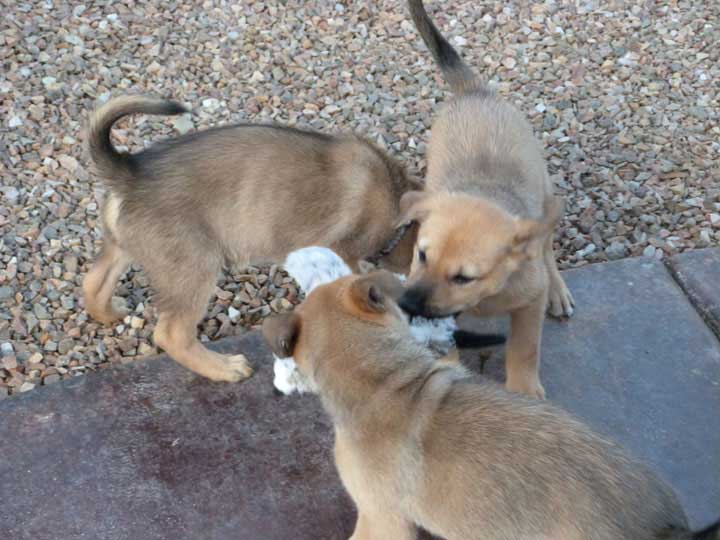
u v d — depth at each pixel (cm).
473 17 175
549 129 157
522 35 172
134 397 123
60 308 133
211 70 164
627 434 119
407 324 108
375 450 100
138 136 153
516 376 122
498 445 97
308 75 164
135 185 119
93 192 145
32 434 119
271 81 163
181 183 120
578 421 99
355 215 127
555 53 169
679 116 159
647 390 123
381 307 102
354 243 129
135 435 119
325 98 161
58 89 158
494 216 117
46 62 162
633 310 132
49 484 115
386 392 100
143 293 135
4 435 119
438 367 103
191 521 113
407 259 131
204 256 122
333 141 128
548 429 97
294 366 106
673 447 118
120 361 128
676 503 95
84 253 138
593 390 124
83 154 149
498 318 131
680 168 151
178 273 121
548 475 95
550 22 175
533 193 129
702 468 116
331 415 102
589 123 158
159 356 128
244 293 136
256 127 126
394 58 168
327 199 125
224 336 132
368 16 174
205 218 121
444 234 116
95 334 131
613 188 149
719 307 132
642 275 136
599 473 95
